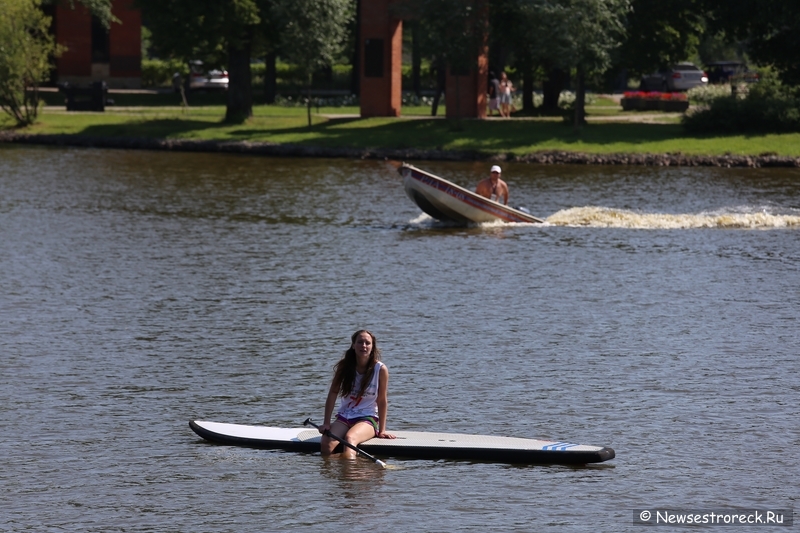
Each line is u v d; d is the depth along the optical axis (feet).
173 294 79.30
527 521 40.34
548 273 87.92
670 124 200.54
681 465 45.98
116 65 287.28
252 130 203.72
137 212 120.47
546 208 124.36
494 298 78.54
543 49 188.03
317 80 323.37
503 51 237.04
